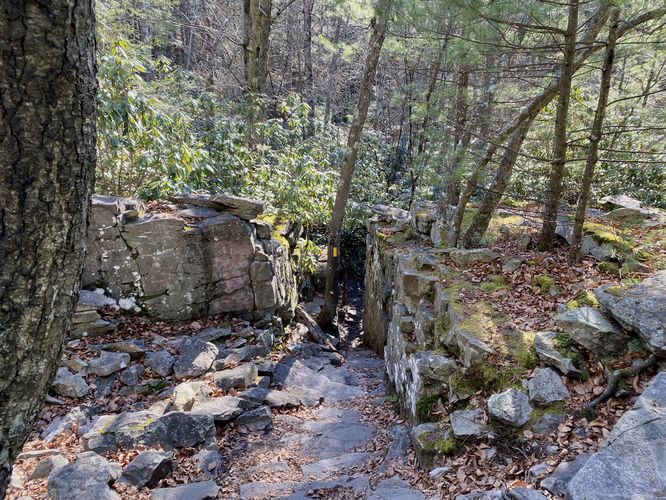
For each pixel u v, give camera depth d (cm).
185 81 1059
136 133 712
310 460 465
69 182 143
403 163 1627
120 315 653
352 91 2294
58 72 131
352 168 980
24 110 128
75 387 511
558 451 319
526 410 359
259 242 760
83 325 603
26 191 134
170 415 458
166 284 670
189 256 677
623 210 665
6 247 136
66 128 138
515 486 296
